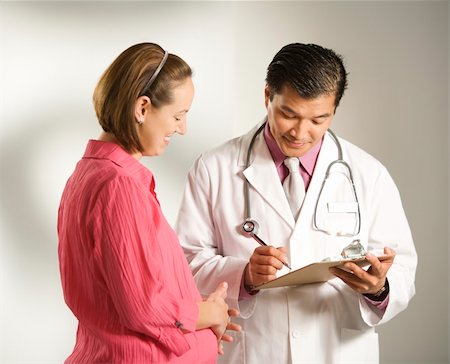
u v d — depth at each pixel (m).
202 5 3.03
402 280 1.81
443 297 3.20
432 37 3.16
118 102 1.39
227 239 1.89
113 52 3.00
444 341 3.20
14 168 2.99
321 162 1.90
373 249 1.89
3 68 2.97
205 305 1.48
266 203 1.88
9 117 2.98
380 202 1.90
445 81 3.15
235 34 3.20
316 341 1.81
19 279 3.00
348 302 1.85
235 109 3.20
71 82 3.00
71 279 1.41
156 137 1.42
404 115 3.17
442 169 3.17
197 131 3.05
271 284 1.66
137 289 1.31
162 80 1.39
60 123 3.00
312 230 1.85
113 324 1.37
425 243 3.18
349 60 3.17
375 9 3.16
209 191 1.93
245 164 1.93
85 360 1.41
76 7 2.99
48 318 3.01
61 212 1.46
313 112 1.65
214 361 1.50
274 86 1.68
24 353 3.01
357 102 3.17
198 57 3.03
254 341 1.83
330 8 3.18
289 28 3.19
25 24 2.98
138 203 1.34
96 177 1.37
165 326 1.34
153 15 3.01
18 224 3.00
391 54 3.16
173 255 1.43
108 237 1.31
